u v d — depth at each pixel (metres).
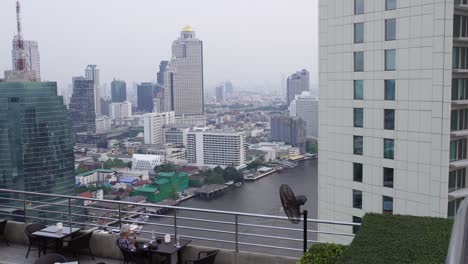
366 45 36.56
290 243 19.62
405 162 35.09
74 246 11.16
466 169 35.75
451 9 32.34
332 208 40.06
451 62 32.81
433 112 33.34
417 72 33.88
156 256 10.33
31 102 58.94
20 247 12.54
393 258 5.63
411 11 33.78
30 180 58.91
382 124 36.16
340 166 39.25
